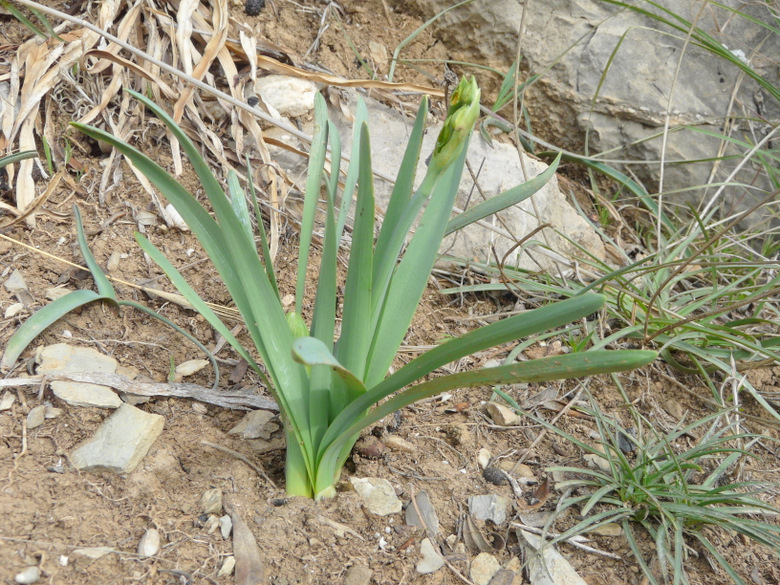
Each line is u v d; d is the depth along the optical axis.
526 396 0.52
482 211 0.39
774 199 0.71
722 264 0.54
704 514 0.41
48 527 0.35
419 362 0.32
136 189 0.56
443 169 0.33
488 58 0.73
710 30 0.72
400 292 0.38
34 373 0.42
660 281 0.61
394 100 0.66
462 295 0.59
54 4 0.61
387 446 0.45
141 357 0.46
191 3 0.61
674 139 0.72
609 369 0.27
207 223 0.37
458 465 0.45
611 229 0.73
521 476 0.45
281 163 0.61
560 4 0.71
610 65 0.71
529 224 0.63
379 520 0.40
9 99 0.54
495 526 0.42
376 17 0.73
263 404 0.45
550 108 0.73
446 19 0.73
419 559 0.39
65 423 0.40
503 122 0.68
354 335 0.35
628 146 0.73
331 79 0.62
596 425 0.50
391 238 0.35
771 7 0.69
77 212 0.46
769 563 0.43
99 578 0.34
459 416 0.49
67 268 0.50
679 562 0.39
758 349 0.52
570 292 0.58
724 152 0.72
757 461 0.50
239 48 0.62
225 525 0.37
